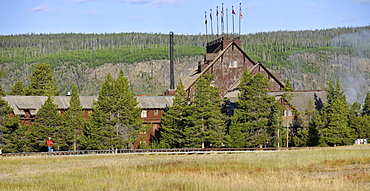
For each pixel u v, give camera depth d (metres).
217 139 85.44
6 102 82.50
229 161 58.78
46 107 84.62
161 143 89.25
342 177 43.09
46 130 84.00
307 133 90.75
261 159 60.66
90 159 65.44
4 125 81.19
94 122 83.12
